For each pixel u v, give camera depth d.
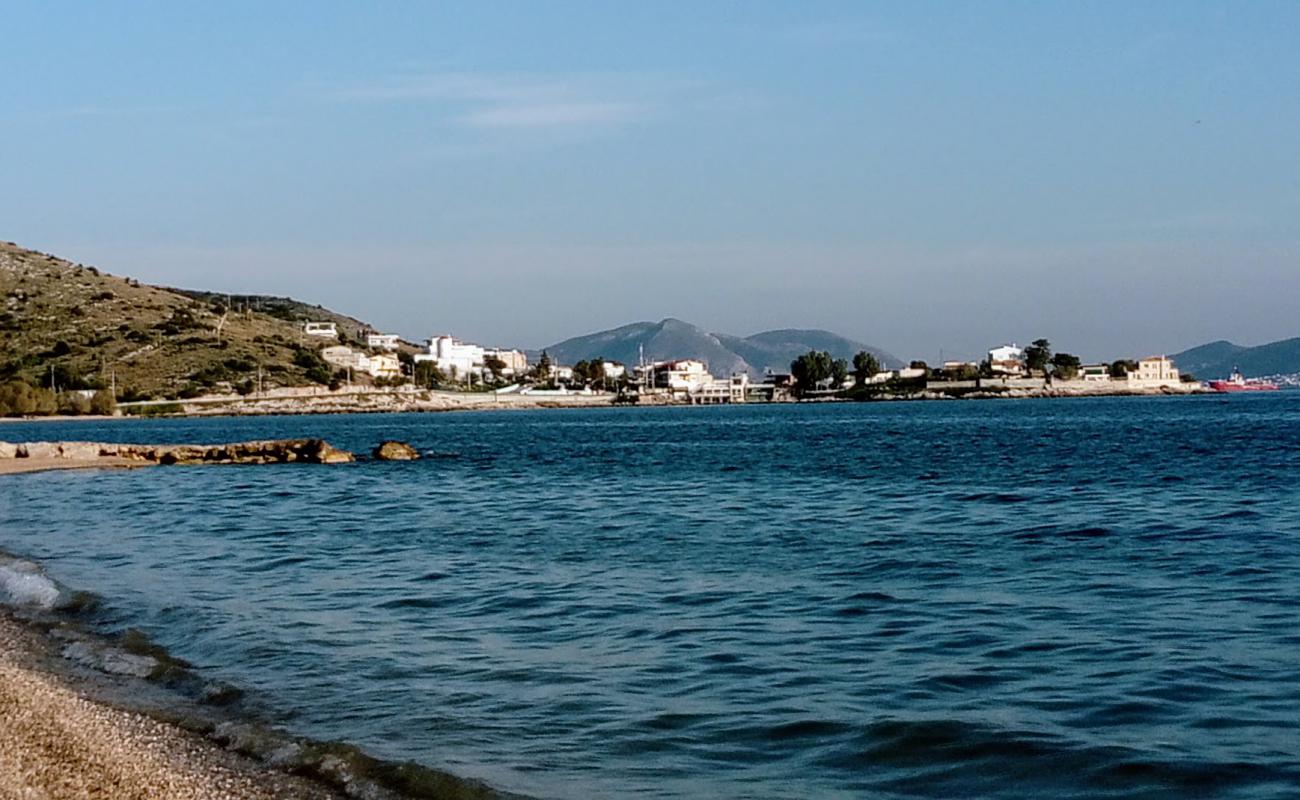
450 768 14.20
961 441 97.75
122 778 13.44
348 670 18.83
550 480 63.34
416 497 53.28
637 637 21.06
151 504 51.28
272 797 13.19
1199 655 19.02
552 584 26.80
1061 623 21.62
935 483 55.75
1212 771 13.72
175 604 24.72
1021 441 95.50
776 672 18.41
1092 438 98.06
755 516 41.94
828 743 14.96
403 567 29.92
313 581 27.72
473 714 16.36
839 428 132.50
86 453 84.38
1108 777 13.63
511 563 30.36
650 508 45.84
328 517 44.19
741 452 89.06
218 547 34.94
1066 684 17.41
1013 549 31.62
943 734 15.15
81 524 42.56
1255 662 18.50
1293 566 27.73
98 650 20.30
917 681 17.69
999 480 57.00
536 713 16.38
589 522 40.81
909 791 13.37
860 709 16.31
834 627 21.62
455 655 19.81
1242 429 110.25
